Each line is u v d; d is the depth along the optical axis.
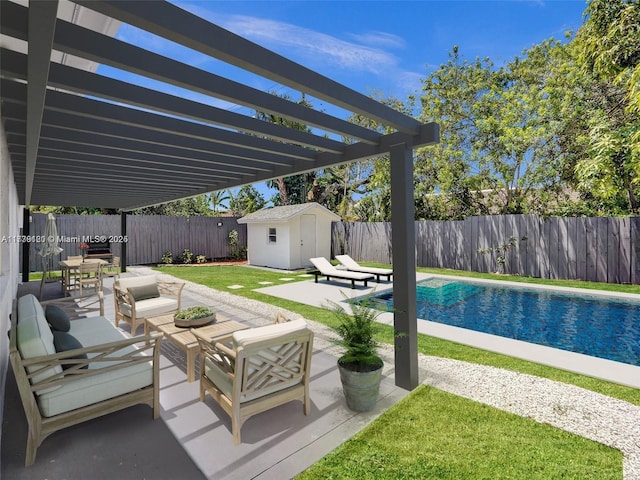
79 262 9.53
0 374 3.11
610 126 8.58
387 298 8.78
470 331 5.79
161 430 3.04
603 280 9.36
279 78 2.35
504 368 4.27
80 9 2.78
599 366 4.27
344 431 2.99
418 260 13.61
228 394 2.99
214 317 4.86
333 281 11.45
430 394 3.63
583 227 9.66
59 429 2.77
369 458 2.62
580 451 2.68
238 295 8.90
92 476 2.48
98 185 6.97
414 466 2.52
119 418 3.23
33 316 3.10
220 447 2.79
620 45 6.84
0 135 3.01
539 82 12.60
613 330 6.43
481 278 10.62
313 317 6.66
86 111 2.82
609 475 2.41
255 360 2.91
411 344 3.74
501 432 2.94
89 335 4.35
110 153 4.18
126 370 3.15
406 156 3.75
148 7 1.72
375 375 3.28
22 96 2.53
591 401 3.45
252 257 16.72
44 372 2.77
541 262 10.47
